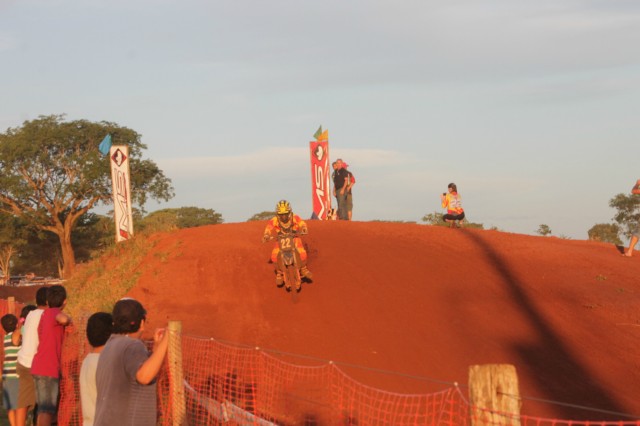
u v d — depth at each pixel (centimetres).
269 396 954
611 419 836
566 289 1336
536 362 1041
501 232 1911
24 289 5331
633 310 1195
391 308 1295
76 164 5431
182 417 752
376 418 859
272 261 1514
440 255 1605
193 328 1302
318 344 1173
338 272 1511
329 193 2644
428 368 1048
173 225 2142
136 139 5825
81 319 1103
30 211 5484
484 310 1257
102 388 516
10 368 1002
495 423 410
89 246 6188
